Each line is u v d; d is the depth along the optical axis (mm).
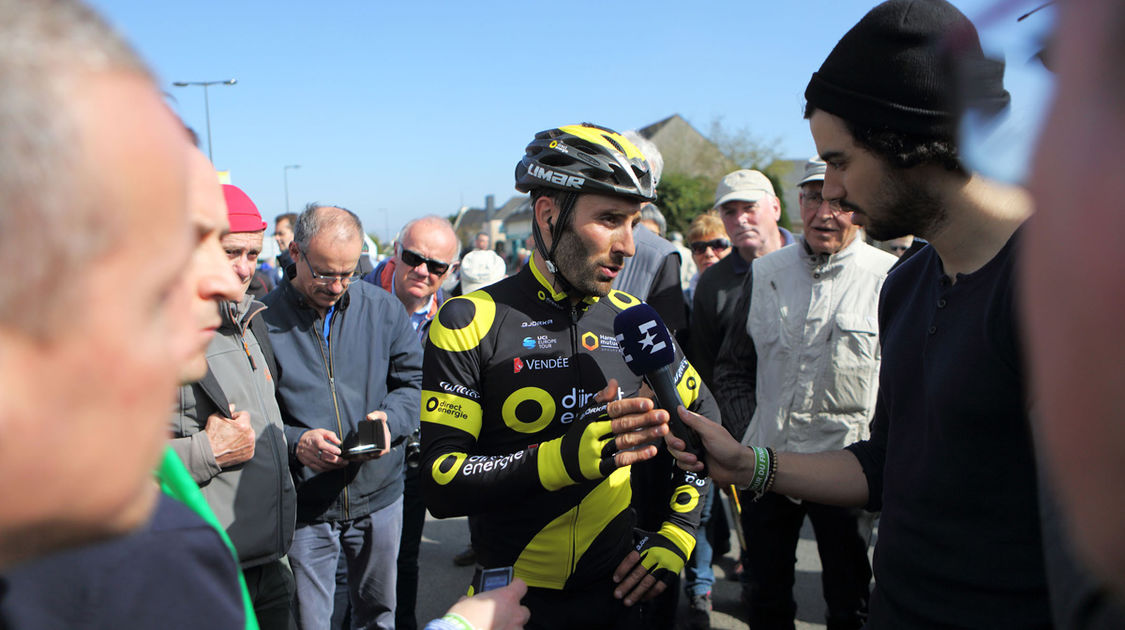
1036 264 289
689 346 3414
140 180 343
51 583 615
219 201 968
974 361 1156
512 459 1477
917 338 1332
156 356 365
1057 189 269
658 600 2621
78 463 340
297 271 2713
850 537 2586
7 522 341
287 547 2184
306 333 2719
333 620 3201
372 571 2881
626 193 1536
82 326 325
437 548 4785
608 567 1680
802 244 2844
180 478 746
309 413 2688
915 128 1130
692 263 6246
